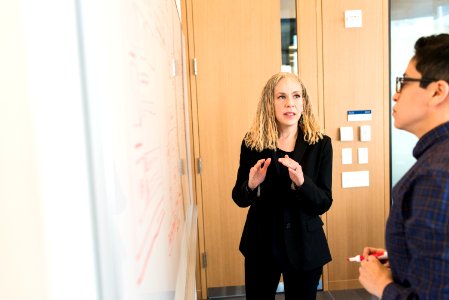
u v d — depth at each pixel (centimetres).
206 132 285
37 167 27
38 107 27
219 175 288
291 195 162
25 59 26
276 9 280
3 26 24
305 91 167
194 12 276
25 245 26
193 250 174
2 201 24
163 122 82
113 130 37
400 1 292
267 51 282
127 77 45
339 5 284
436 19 295
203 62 280
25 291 26
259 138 167
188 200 201
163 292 70
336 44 287
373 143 296
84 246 33
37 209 27
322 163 165
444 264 71
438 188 73
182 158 160
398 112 93
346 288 302
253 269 170
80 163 32
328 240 299
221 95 283
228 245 293
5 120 24
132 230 44
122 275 38
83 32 32
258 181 156
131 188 44
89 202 34
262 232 165
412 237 77
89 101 33
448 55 82
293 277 170
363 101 292
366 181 297
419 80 87
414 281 77
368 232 301
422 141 87
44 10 28
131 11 48
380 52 290
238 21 279
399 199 83
